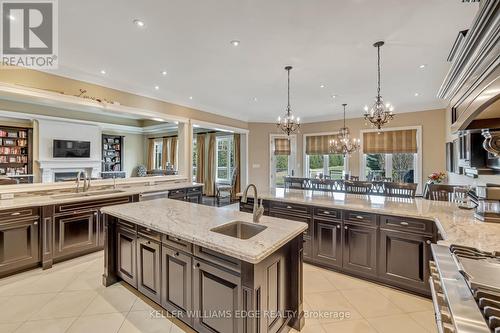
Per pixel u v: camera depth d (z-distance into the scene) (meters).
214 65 3.54
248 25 2.51
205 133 8.82
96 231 3.43
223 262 1.61
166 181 5.19
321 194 3.59
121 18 2.38
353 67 3.59
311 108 6.41
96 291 2.46
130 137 9.56
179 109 5.48
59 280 2.68
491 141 1.45
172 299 1.97
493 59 0.97
